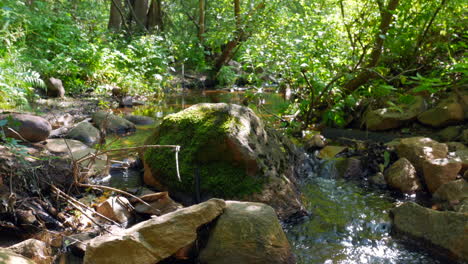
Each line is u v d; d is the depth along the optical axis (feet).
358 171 14.46
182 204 11.67
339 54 19.49
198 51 43.75
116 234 8.35
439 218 9.64
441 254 9.21
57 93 26.63
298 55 18.17
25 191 10.73
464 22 18.99
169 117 13.23
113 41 40.81
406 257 9.27
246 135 12.05
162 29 53.42
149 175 12.62
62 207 10.91
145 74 37.86
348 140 17.10
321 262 9.03
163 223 8.53
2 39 22.84
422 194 12.77
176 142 12.53
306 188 13.38
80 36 33.32
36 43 29.19
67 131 18.03
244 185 11.46
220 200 9.23
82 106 24.85
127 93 31.63
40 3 31.91
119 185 12.73
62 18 33.06
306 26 20.42
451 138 15.16
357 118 18.42
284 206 11.29
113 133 19.25
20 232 9.71
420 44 18.80
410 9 20.06
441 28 19.04
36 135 13.93
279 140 14.28
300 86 20.98
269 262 8.52
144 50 38.65
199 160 12.02
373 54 18.44
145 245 8.23
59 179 11.55
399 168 13.37
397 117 16.69
